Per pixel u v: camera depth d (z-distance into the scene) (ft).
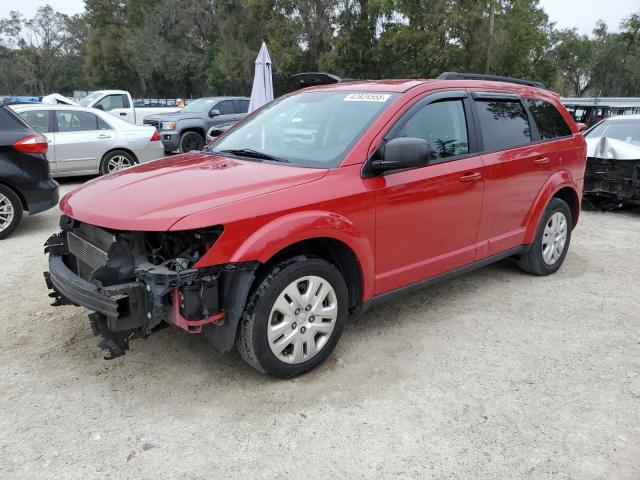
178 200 9.48
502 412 9.80
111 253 9.02
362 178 11.08
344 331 12.96
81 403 9.81
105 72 191.83
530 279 16.94
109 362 11.24
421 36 85.66
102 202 10.01
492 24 81.97
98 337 12.34
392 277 11.99
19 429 9.05
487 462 8.49
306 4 107.24
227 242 9.18
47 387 10.29
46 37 244.01
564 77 205.87
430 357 11.77
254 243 9.36
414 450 8.73
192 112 50.39
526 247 16.06
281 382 10.61
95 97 56.59
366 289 11.50
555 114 16.98
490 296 15.40
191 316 9.22
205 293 9.25
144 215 9.14
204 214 9.05
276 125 13.33
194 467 8.27
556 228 16.98
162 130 48.03
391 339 12.58
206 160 12.23
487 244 14.39
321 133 12.15
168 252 9.78
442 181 12.52
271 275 9.84
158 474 8.11
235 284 9.59
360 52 98.48
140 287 9.00
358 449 8.73
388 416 9.60
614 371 11.33
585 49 199.11
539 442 8.99
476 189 13.48
